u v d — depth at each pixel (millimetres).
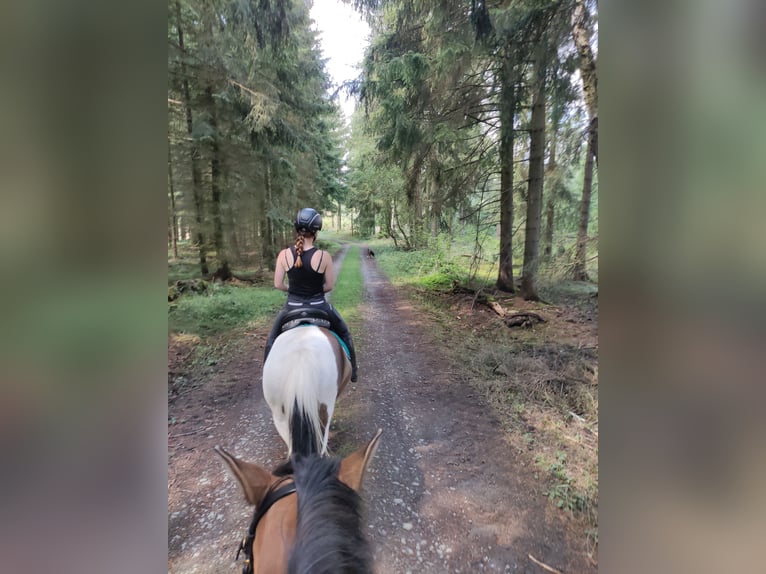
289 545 1283
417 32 7039
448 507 2490
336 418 3613
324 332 2676
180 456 3002
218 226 9727
